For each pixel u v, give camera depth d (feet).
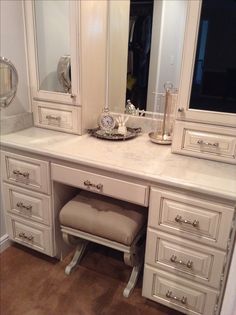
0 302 4.83
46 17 5.26
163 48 5.10
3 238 5.93
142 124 5.65
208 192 3.55
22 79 5.63
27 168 4.98
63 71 5.40
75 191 5.56
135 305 4.87
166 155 4.63
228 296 3.03
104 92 5.87
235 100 4.09
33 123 5.98
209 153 4.45
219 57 4.00
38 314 4.64
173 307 4.50
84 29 4.93
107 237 4.52
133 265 4.89
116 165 4.16
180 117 4.47
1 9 4.92
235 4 3.74
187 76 4.23
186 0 4.68
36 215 5.28
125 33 5.31
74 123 5.47
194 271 4.09
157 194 3.95
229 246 3.69
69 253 5.99
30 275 5.42
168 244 4.15
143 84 5.47
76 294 5.04
